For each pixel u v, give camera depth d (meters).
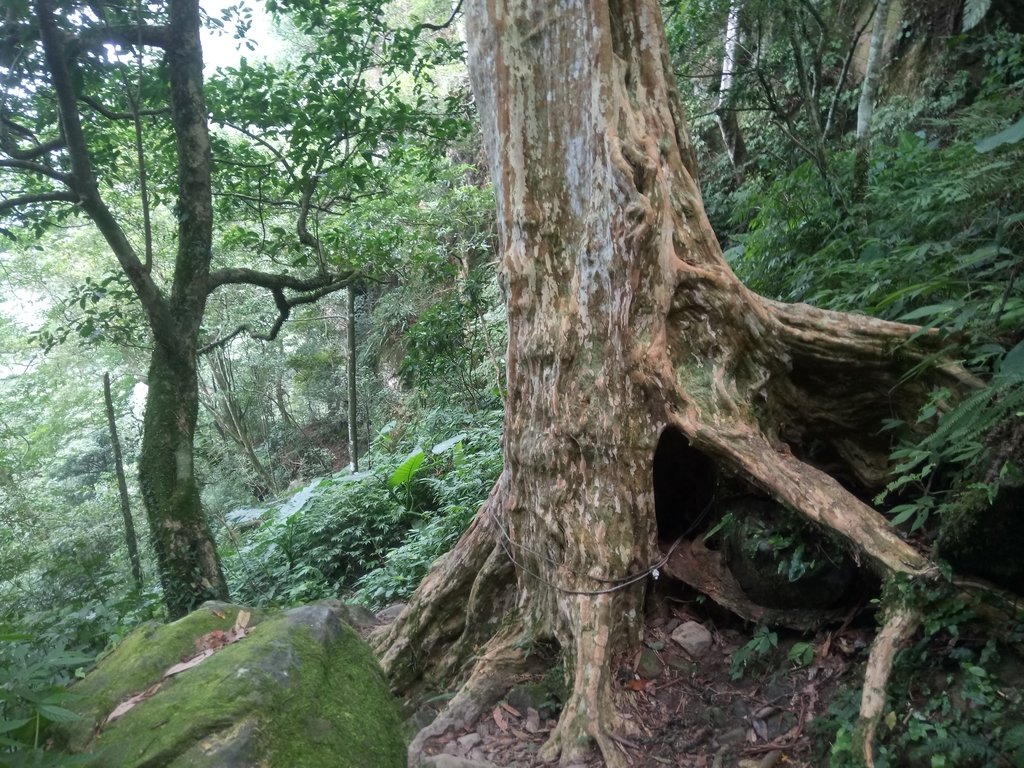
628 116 3.85
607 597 3.82
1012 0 7.88
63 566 6.79
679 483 4.46
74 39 6.14
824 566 3.59
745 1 7.32
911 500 3.98
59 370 16.70
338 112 8.55
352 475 11.48
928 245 4.13
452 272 11.47
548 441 4.03
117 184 12.64
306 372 21.98
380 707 2.41
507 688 4.05
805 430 4.26
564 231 4.07
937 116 7.80
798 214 5.91
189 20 6.80
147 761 1.89
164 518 6.36
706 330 3.89
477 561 4.71
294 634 2.43
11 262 15.22
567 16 3.91
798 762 3.06
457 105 9.52
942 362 3.74
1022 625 2.87
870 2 9.36
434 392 13.17
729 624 4.03
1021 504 2.80
